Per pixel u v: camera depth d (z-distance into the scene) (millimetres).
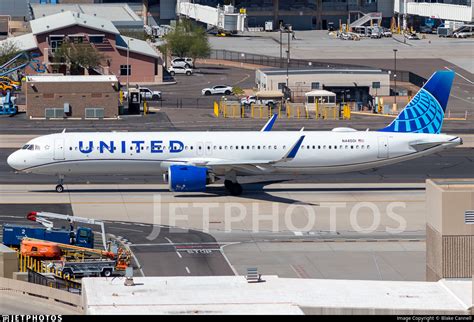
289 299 162000
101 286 168375
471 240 192375
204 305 158000
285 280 172750
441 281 172500
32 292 194250
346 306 158875
